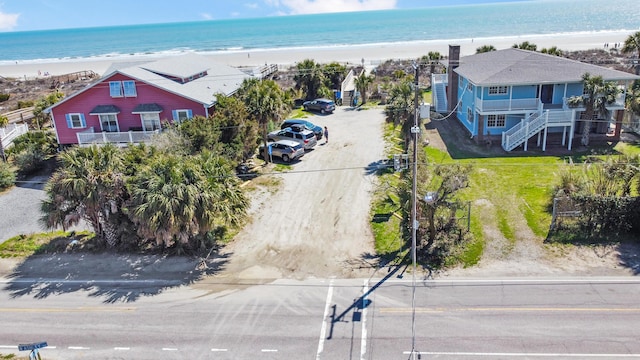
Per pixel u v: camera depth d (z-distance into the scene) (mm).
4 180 33094
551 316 16984
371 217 25469
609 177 22875
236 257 22500
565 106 33375
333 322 17359
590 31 149375
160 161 21344
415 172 18344
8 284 21156
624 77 32531
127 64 46844
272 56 115188
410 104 30062
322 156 35438
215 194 20828
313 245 23172
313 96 54656
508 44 111938
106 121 38125
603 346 15367
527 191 27000
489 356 15203
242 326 17438
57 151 38500
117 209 22766
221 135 31266
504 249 21578
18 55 192500
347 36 181625
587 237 22047
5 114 55438
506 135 34094
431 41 135875
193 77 43625
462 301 18156
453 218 23109
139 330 17516
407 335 16406
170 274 21328
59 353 16469
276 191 29531
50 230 26078
